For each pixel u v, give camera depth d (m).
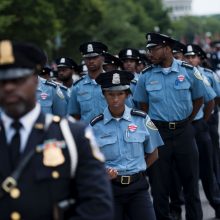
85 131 6.26
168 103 13.82
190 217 14.16
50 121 6.25
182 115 13.84
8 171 6.08
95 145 6.30
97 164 6.18
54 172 6.02
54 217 6.00
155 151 11.34
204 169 16.28
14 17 57.56
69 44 93.38
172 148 13.87
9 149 6.13
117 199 10.77
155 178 13.88
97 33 113.44
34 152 6.07
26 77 6.04
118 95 10.77
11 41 6.09
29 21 62.12
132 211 10.84
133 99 14.42
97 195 6.05
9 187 5.99
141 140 10.91
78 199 6.13
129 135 10.88
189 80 13.91
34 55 6.07
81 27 90.75
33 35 64.81
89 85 14.27
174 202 15.71
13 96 5.97
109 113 10.97
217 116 18.38
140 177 10.91
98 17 93.56
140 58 19.00
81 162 6.14
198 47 18.67
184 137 13.88
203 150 16.31
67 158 6.09
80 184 6.11
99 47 14.13
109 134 10.88
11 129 6.17
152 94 13.94
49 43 75.88
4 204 6.00
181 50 18.70
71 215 6.14
